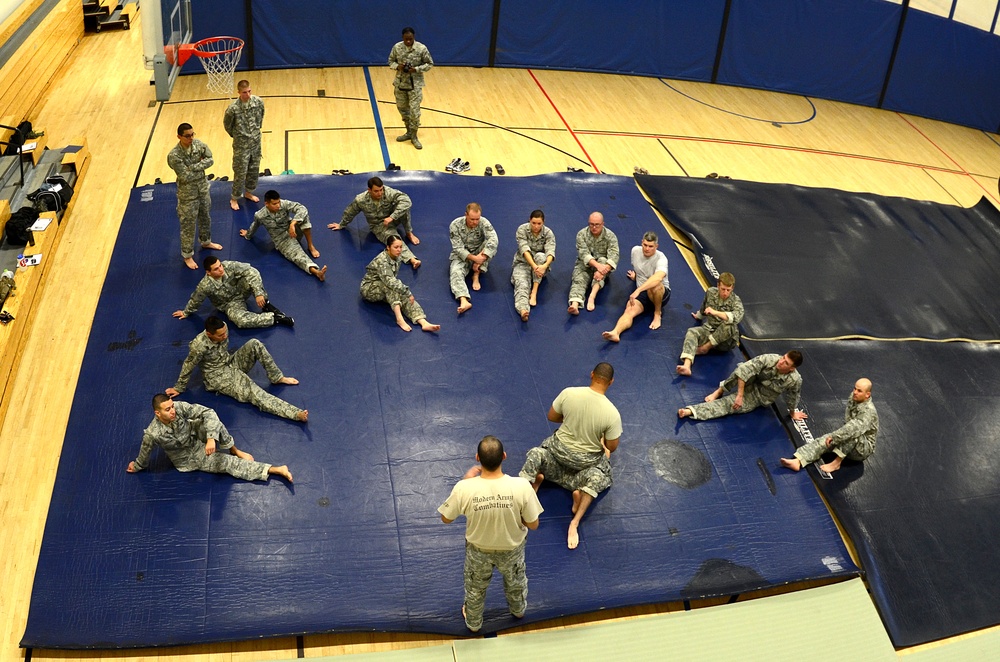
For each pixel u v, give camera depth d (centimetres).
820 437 750
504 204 1048
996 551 686
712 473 716
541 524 654
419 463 692
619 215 1058
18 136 988
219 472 661
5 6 1235
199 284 787
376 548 624
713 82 1568
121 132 1161
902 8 1502
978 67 1570
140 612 568
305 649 569
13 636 556
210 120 1216
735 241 1038
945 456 766
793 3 1486
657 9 1480
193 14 1313
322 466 681
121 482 652
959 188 1317
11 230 874
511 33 1475
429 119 1284
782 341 875
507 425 735
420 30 1435
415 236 962
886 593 640
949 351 902
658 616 607
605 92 1466
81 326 813
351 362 783
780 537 670
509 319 859
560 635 585
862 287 988
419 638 580
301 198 1012
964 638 625
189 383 741
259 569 601
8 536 616
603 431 634
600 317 876
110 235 944
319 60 1418
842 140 1430
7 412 716
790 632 605
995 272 1068
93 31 1506
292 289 862
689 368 804
